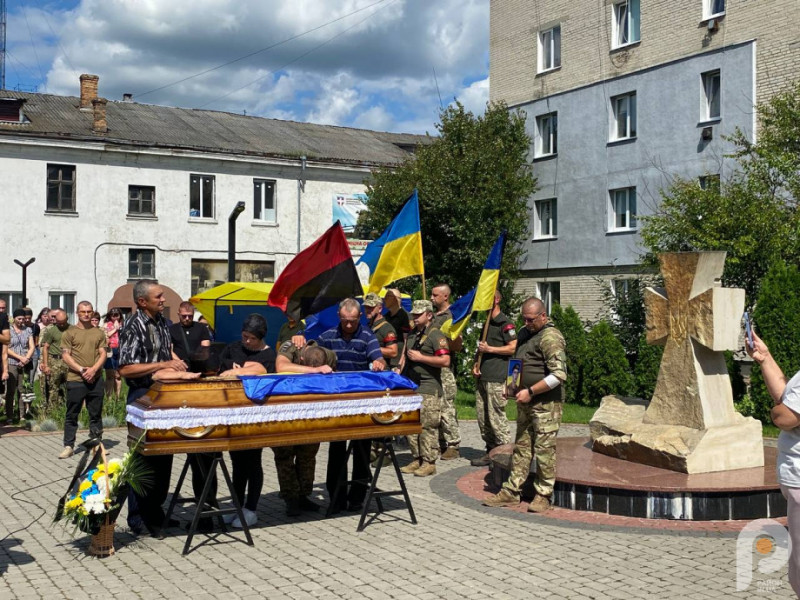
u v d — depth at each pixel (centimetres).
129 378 709
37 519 790
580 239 2775
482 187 2733
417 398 777
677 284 897
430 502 859
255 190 3322
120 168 3038
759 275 1733
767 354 475
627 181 2608
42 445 1259
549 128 2927
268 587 593
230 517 798
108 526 672
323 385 732
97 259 2998
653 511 775
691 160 2403
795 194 1725
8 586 599
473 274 2791
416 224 1078
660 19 2498
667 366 907
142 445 660
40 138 2867
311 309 850
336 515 809
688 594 573
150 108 3603
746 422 884
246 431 690
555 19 2866
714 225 1755
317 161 3372
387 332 1021
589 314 2748
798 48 2125
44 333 1470
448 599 565
